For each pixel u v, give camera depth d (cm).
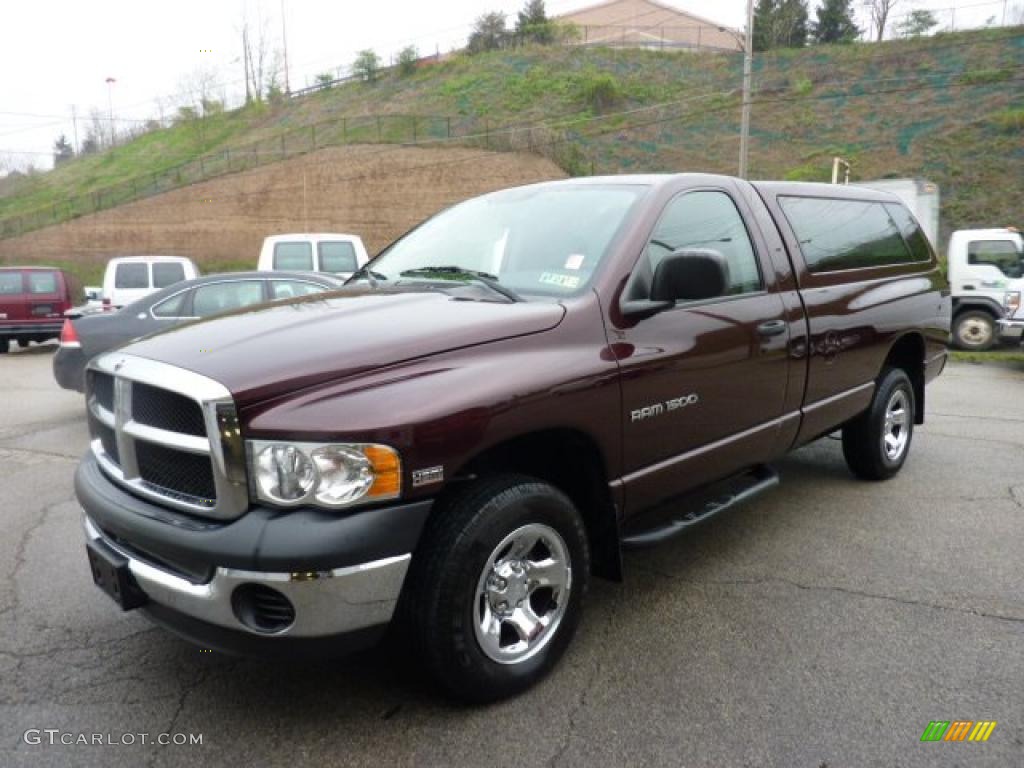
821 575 402
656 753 262
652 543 343
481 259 371
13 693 301
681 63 5416
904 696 293
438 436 255
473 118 4750
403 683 305
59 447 712
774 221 425
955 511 496
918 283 550
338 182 4134
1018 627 345
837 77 4778
